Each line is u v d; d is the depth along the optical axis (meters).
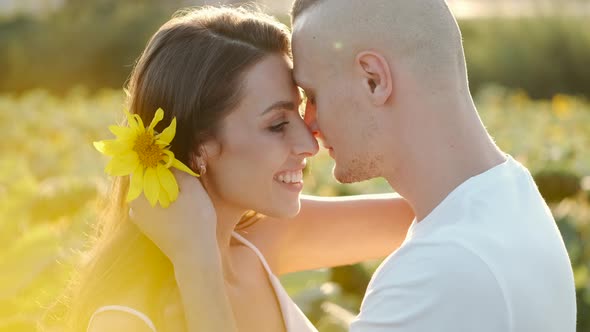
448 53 2.29
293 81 2.45
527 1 28.53
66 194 4.75
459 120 2.29
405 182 2.38
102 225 2.69
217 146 2.38
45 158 7.09
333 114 2.39
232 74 2.33
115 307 2.31
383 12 2.29
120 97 14.95
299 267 2.97
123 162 2.18
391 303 2.17
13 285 2.90
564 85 24.80
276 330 2.70
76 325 2.40
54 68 27.47
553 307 2.21
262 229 2.83
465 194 2.23
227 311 2.23
